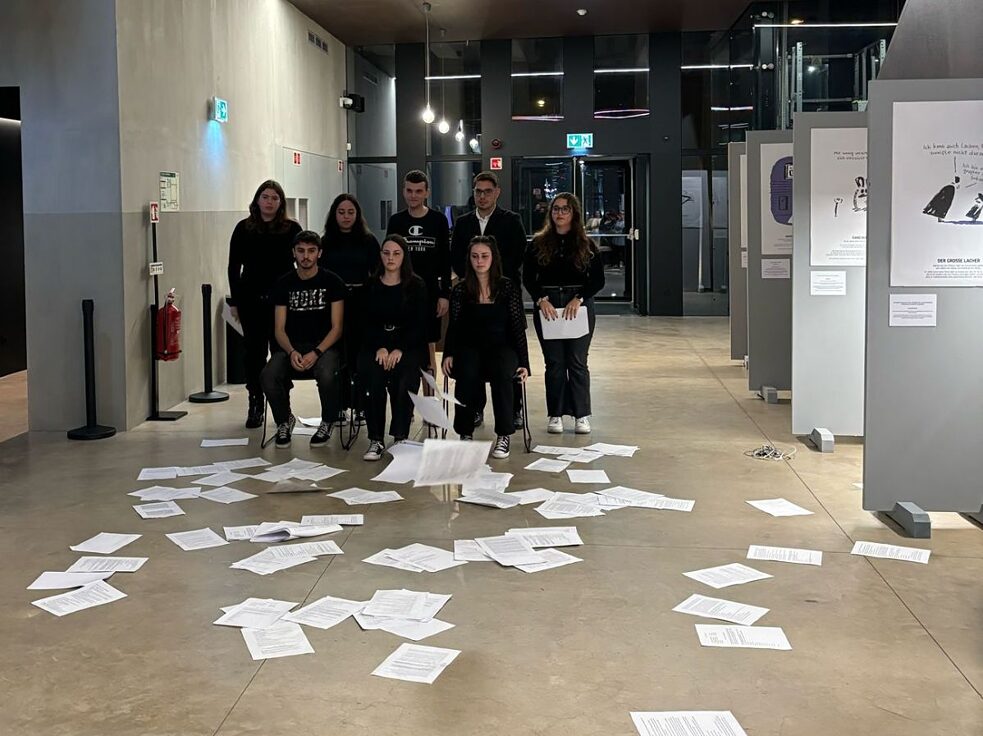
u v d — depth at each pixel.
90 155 6.95
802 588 3.94
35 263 7.05
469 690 3.09
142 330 7.34
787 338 8.02
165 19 7.76
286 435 6.52
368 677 3.19
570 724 2.88
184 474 5.79
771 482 5.57
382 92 15.04
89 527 4.79
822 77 11.68
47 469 5.96
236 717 2.94
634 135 14.78
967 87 4.53
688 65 14.60
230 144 9.41
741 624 3.58
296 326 6.53
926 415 4.71
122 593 3.93
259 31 10.40
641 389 8.59
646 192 14.93
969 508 4.73
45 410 7.13
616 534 4.64
